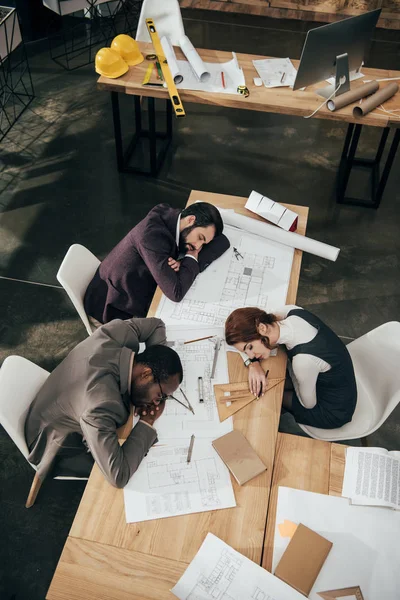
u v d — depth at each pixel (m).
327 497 1.84
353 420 2.37
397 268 3.63
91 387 1.86
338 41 3.21
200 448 1.89
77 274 2.50
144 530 1.71
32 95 4.82
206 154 4.40
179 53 3.83
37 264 3.54
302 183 4.19
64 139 4.45
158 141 4.52
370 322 3.33
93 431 1.77
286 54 5.64
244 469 1.83
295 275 2.50
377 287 3.52
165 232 2.40
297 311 2.20
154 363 1.86
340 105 3.37
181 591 1.60
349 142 4.24
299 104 3.44
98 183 4.11
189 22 6.03
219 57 3.81
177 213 2.45
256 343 2.08
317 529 1.76
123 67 3.58
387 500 1.83
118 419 1.86
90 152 4.35
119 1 5.47
